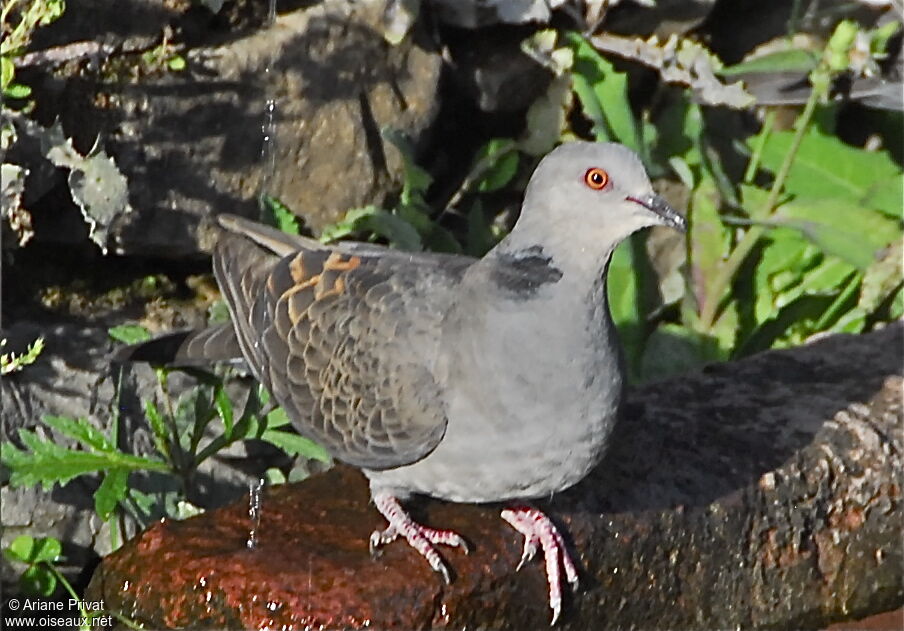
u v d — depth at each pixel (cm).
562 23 1352
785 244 1361
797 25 1445
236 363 1059
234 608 841
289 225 1183
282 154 1202
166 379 1123
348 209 1237
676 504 953
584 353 849
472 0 1301
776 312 1336
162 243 1177
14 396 1109
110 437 1132
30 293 1163
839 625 1023
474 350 855
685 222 841
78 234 1170
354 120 1225
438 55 1283
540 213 861
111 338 1156
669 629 959
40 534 1116
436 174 1333
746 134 1448
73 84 1119
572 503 930
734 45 1450
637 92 1398
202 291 1225
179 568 864
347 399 904
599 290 859
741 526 973
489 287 862
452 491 892
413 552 887
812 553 1003
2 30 1059
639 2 1355
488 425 852
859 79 1392
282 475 1184
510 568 892
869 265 1311
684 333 1325
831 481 1012
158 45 1151
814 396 1080
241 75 1173
